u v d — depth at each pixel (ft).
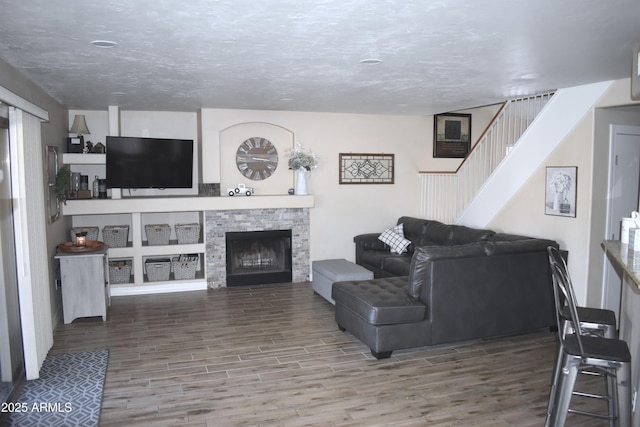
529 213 19.02
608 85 15.89
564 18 9.26
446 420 10.65
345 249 25.05
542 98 19.31
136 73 14.10
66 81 15.17
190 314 18.67
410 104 21.11
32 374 12.59
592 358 8.25
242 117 22.66
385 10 8.77
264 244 23.93
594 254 16.78
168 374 13.10
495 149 22.40
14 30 9.80
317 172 24.23
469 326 14.73
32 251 12.60
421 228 23.07
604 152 16.71
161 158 20.99
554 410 8.91
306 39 10.67
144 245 21.91
